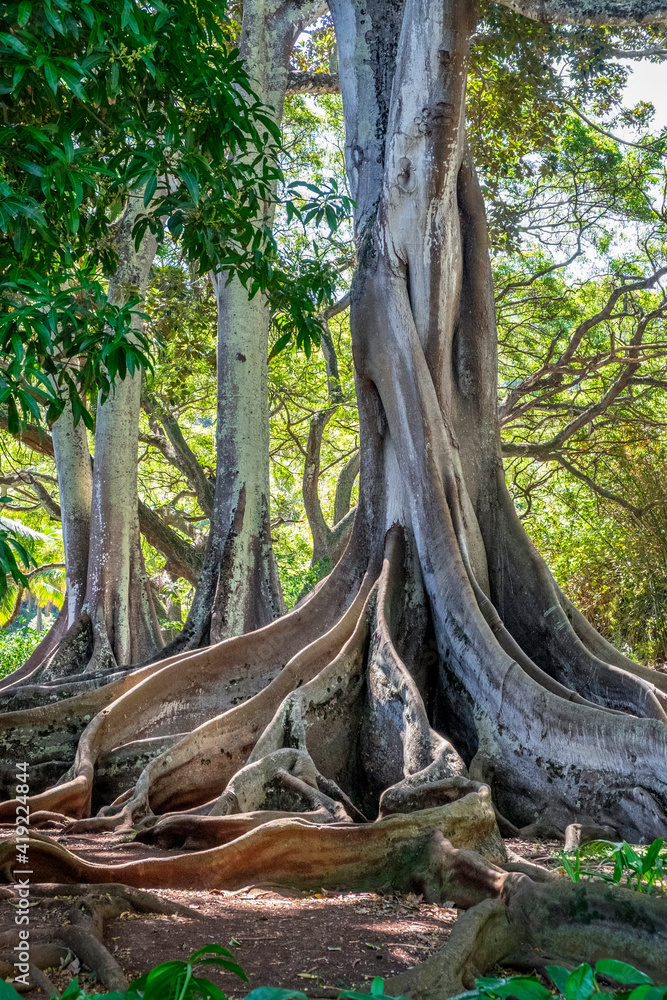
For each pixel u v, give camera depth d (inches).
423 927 167.2
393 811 233.5
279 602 466.9
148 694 343.6
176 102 218.8
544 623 343.9
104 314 175.6
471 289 375.9
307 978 135.6
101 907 157.3
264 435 484.7
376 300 361.7
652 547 700.7
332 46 724.7
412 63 344.5
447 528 337.1
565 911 154.9
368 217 377.4
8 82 165.0
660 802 245.4
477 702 300.7
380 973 139.5
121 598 533.0
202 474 784.3
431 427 348.2
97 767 320.8
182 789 290.7
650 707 294.0
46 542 1054.4
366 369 366.0
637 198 755.4
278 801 257.6
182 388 734.5
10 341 167.6
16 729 341.7
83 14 168.6
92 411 589.9
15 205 164.1
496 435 374.6
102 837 244.1
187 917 163.6
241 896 187.6
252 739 308.5
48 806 277.1
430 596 334.6
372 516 369.4
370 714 310.5
